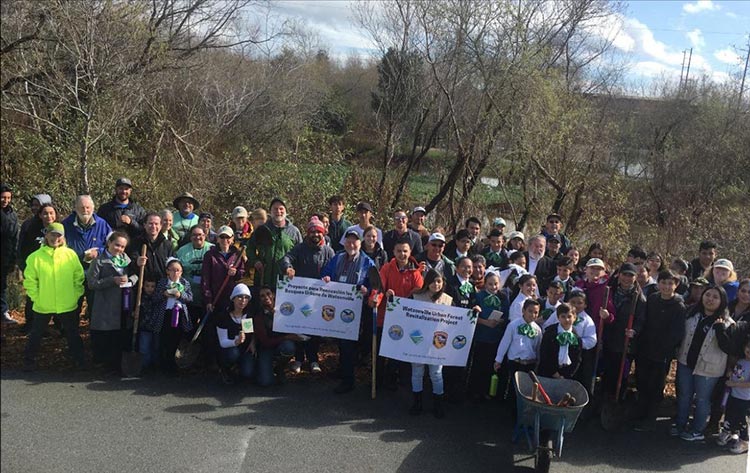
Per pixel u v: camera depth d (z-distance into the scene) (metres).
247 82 20.08
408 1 15.15
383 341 6.54
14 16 10.55
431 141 16.03
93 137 11.38
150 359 7.09
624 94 21.30
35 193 11.18
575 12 15.04
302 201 13.57
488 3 14.11
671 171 19.86
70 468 4.97
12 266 8.38
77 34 10.38
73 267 6.80
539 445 5.29
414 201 15.41
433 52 15.00
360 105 27.98
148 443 5.47
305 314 6.93
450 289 6.91
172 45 15.73
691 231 14.22
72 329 6.89
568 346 6.12
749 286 6.22
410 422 6.28
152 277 7.06
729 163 19.98
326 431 5.95
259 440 5.68
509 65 13.93
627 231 14.30
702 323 6.16
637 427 6.49
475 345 6.85
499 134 14.43
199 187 13.85
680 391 6.32
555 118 14.07
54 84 10.86
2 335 7.77
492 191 15.60
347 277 7.11
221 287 7.00
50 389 6.39
